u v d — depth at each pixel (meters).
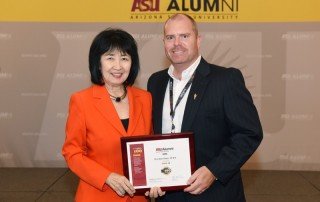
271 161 6.14
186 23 2.48
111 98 2.43
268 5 5.93
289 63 5.96
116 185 2.20
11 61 6.16
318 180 5.69
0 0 6.09
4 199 4.89
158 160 2.28
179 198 2.48
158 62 6.04
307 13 5.91
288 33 5.93
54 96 6.19
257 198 4.99
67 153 2.32
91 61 2.40
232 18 5.96
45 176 5.88
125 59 2.38
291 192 5.21
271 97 6.02
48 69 6.15
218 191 2.42
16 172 6.08
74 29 6.09
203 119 2.38
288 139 6.07
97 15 6.06
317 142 6.04
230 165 2.26
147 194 2.29
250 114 2.35
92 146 2.33
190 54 2.46
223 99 2.36
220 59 6.01
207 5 5.96
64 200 4.87
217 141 2.42
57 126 6.23
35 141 6.26
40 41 6.12
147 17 6.02
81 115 2.32
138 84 6.05
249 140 2.30
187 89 2.52
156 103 2.63
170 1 5.99
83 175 2.26
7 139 6.27
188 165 2.29
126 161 2.26
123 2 6.03
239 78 2.41
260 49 5.97
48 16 6.09
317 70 5.95
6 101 6.21
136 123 2.41
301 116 6.02
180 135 2.29
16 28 6.11
